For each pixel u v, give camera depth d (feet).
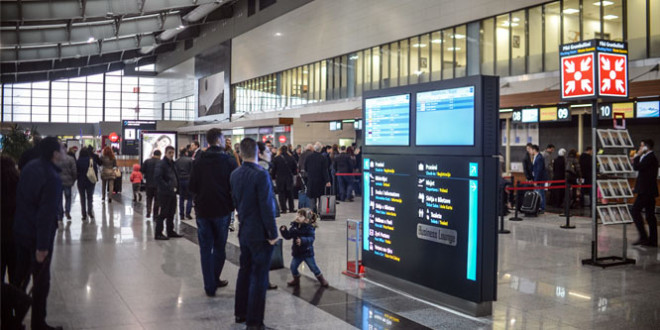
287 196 52.03
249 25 139.44
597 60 26.27
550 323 17.46
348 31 97.60
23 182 15.01
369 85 93.35
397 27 85.05
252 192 16.72
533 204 44.91
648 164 31.04
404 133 21.48
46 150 15.02
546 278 23.54
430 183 20.01
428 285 20.06
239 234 17.07
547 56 61.93
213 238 21.13
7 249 16.20
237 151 41.19
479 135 17.83
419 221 20.54
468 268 18.30
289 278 23.43
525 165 50.52
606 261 26.73
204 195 20.49
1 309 12.96
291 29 118.11
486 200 17.87
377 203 23.04
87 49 149.79
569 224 39.29
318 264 26.32
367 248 23.66
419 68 81.71
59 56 144.25
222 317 17.89
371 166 23.49
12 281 15.75
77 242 32.27
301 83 116.06
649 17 51.78
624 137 27.86
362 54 95.20
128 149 88.69
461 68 73.77
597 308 19.11
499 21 67.87
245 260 17.30
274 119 103.45
